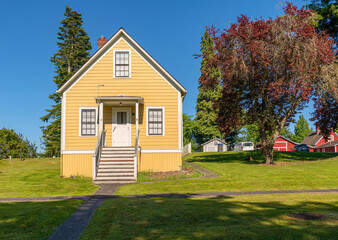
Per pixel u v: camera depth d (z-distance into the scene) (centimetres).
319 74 2055
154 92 1997
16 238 654
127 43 2022
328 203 1002
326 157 2934
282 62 1989
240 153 3638
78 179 1764
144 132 1970
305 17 2067
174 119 1984
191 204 1009
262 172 1767
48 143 4575
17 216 855
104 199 1179
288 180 1527
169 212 874
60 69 4628
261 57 1938
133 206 980
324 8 2830
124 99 1878
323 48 1959
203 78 2322
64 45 4825
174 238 614
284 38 1953
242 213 848
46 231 713
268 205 974
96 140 1955
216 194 1264
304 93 1872
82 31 4884
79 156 1931
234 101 2348
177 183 1523
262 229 666
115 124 2011
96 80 1989
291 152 3509
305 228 669
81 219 840
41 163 3022
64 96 1967
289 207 932
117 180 1669
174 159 1961
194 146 6994
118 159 1852
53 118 4609
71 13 4891
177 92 2002
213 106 2514
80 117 1958
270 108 2384
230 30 2045
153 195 1266
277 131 2311
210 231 657
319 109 2406
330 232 631
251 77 2134
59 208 970
